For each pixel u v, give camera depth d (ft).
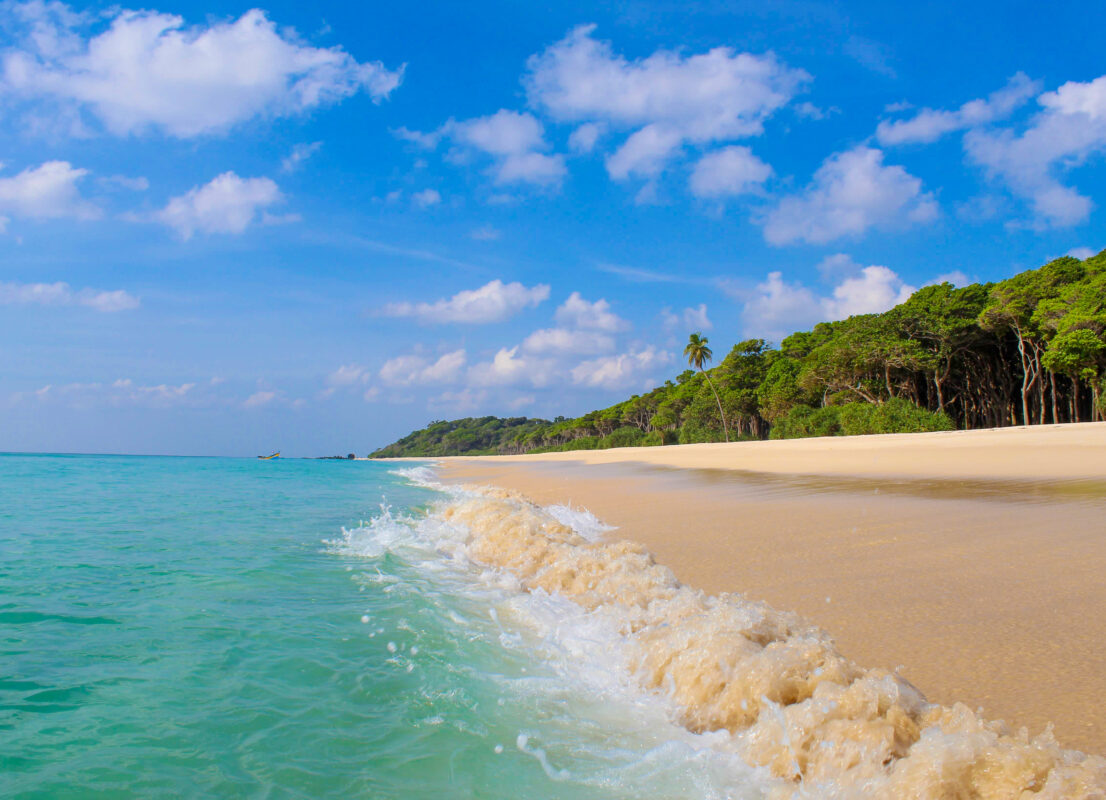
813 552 23.97
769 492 47.70
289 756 10.38
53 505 48.83
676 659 13.25
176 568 24.72
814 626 14.53
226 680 13.57
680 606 16.57
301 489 72.54
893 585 18.57
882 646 13.78
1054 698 10.87
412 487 78.18
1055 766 8.04
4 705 12.10
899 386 174.81
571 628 16.90
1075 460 56.18
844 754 9.34
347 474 119.55
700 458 115.65
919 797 8.01
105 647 15.51
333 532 34.88
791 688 11.21
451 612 18.97
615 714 12.07
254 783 9.54
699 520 34.73
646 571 20.79
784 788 9.24
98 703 12.33
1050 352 130.93
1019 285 149.28
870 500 38.40
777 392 196.85
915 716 10.02
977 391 182.91
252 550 29.07
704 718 11.54
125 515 42.45
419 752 10.56
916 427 126.62
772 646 12.55
